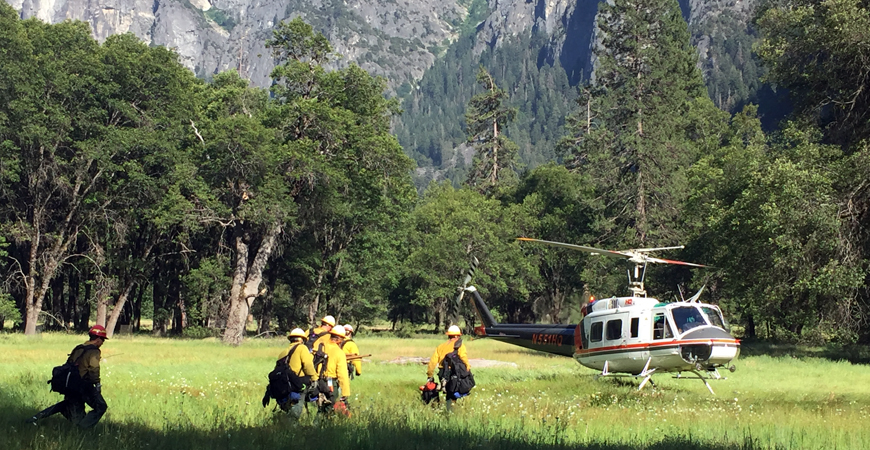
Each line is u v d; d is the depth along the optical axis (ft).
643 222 190.90
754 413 43.04
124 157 148.15
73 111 143.02
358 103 157.07
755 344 158.30
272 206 139.03
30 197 157.28
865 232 105.60
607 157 206.59
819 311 109.40
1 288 151.53
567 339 70.59
